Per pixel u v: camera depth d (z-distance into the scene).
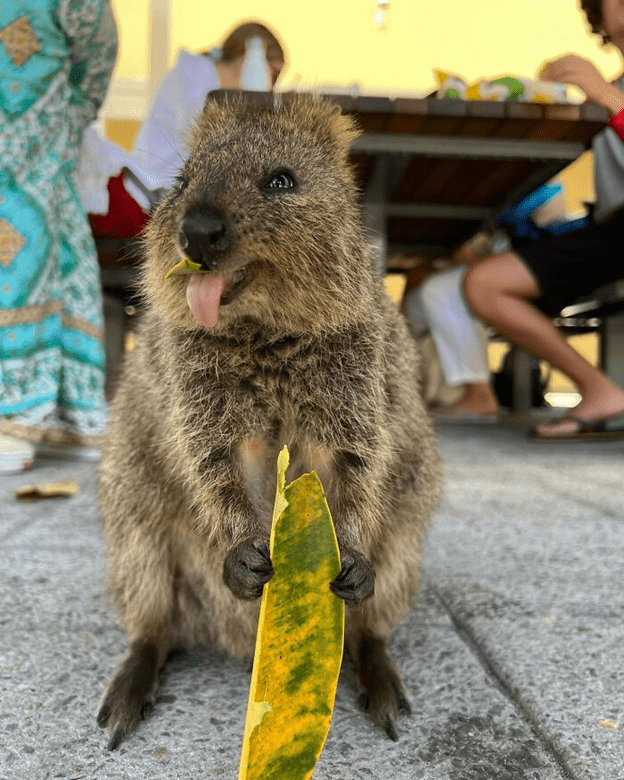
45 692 0.36
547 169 1.06
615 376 1.49
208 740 0.32
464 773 0.29
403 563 0.42
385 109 0.85
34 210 0.86
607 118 0.89
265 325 0.37
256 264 0.36
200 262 0.34
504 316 1.17
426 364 1.58
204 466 0.37
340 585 0.32
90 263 0.96
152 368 0.43
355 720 0.34
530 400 1.81
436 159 1.01
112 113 2.07
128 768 0.29
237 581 0.33
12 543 0.60
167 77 1.07
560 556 0.58
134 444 0.43
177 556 0.42
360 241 0.41
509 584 0.52
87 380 0.97
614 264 1.15
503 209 1.27
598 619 0.45
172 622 0.43
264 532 0.35
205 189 0.35
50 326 0.90
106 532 0.45
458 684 0.37
